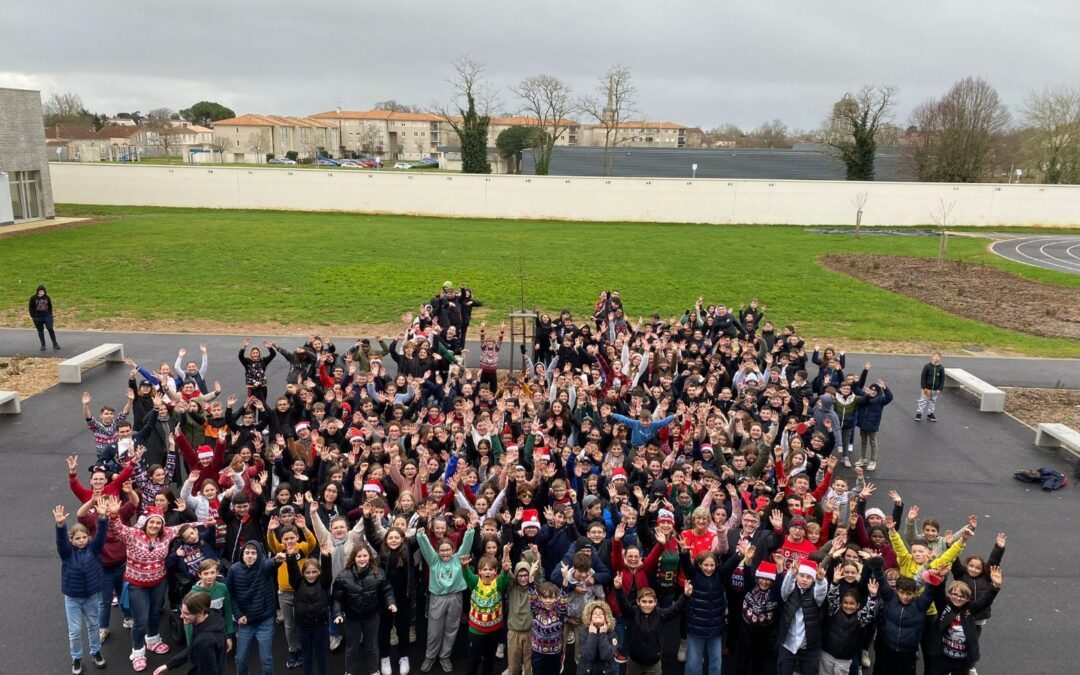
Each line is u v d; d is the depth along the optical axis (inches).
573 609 302.5
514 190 2108.8
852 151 2509.8
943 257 1432.1
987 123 2625.5
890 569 306.8
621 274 1268.5
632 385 559.5
